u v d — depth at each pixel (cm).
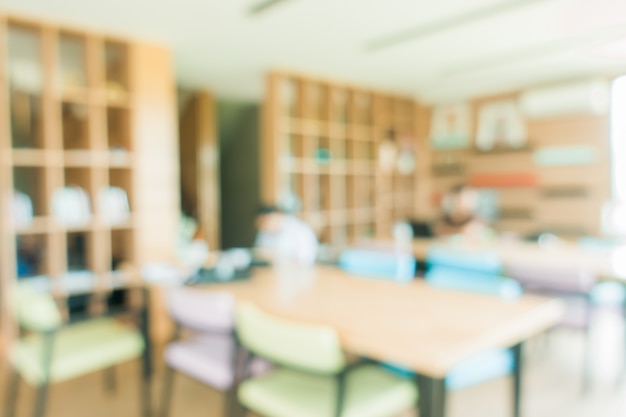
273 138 550
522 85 620
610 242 415
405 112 710
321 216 614
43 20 374
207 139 669
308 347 166
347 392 193
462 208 518
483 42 445
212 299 204
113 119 457
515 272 298
